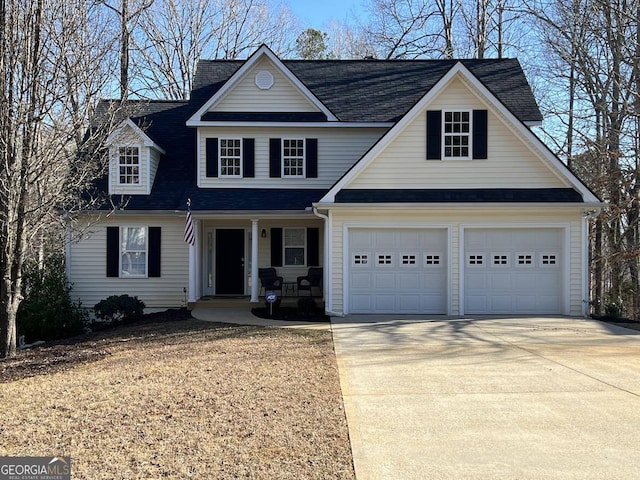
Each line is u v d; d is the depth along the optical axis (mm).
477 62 21375
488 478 4977
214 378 8539
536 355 10227
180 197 18172
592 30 23828
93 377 8906
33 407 7270
